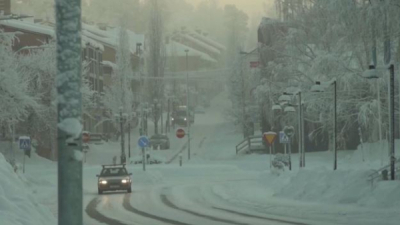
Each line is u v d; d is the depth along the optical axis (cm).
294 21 15825
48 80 18238
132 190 10550
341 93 14888
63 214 1553
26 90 15038
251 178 13400
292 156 17825
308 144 18975
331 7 7262
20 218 3812
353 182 7112
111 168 10338
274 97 16362
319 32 15000
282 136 12325
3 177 4512
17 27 19800
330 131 16075
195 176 14900
